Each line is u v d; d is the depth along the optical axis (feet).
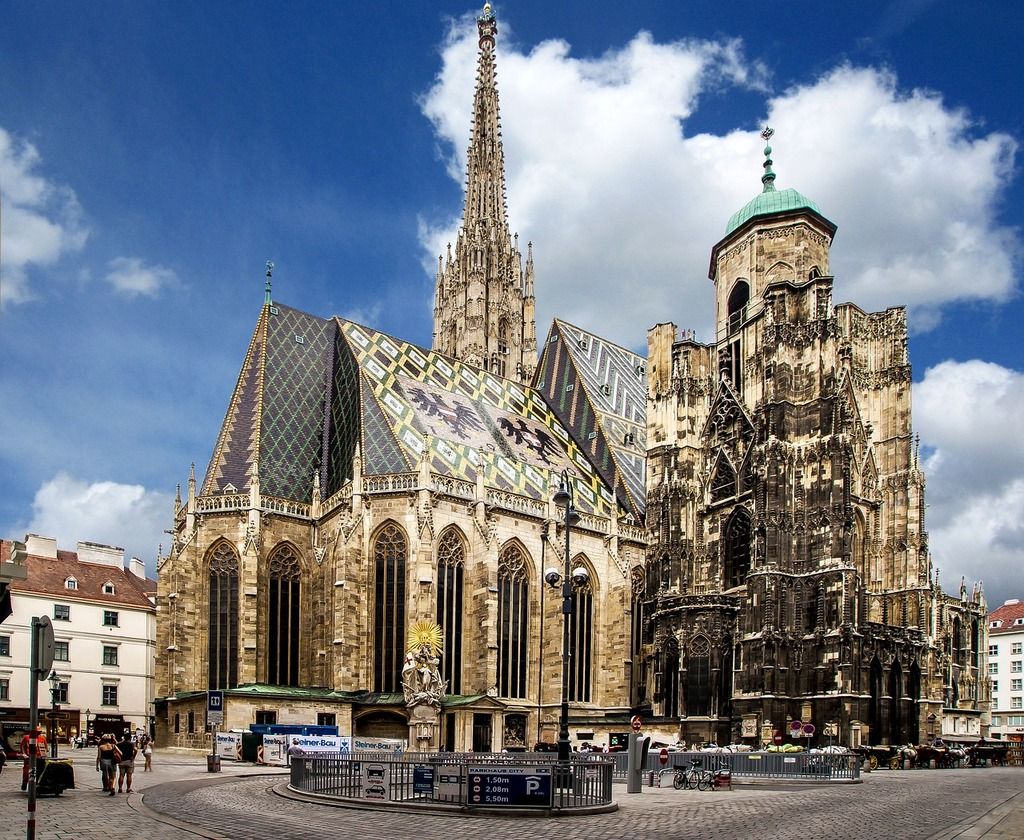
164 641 316.81
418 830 104.27
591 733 325.83
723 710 326.24
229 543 316.40
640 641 368.48
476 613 314.96
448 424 354.54
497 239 545.85
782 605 316.60
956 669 428.56
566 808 122.31
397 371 362.53
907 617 333.62
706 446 373.61
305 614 323.37
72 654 395.34
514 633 329.31
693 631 334.85
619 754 220.64
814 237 376.89
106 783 143.84
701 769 197.06
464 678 313.73
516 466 359.66
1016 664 623.36
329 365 368.27
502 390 409.49
